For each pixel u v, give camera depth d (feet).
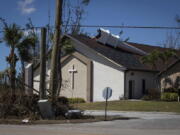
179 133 52.19
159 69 144.56
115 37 147.23
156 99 127.03
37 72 142.10
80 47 137.18
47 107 71.87
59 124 65.41
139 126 62.28
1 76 82.99
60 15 76.89
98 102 122.21
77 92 137.49
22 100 75.15
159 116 85.10
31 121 67.87
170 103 112.98
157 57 130.62
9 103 74.33
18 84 81.97
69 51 114.01
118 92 128.36
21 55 101.19
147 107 105.70
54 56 76.84
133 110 100.78
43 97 75.00
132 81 132.05
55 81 76.79
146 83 139.13
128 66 130.21
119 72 128.47
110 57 131.85
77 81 137.90
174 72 130.41
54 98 76.07
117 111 98.99
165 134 50.65
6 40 96.99
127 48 152.66
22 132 50.39
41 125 63.67
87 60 135.23
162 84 132.87
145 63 135.74
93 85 133.80
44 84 75.36
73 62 139.44
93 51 133.08
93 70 134.21
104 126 62.23
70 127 60.18
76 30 137.49
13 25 97.30
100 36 144.05
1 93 76.33
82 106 113.09
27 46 101.04
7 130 53.11
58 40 76.95
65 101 83.35
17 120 68.74
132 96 131.85
